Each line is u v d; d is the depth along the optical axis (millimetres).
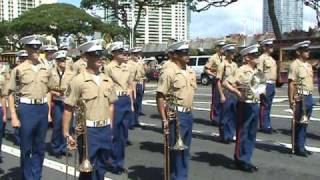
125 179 8000
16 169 8836
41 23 56844
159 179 7980
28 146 7270
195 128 12883
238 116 8367
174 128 6922
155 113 16234
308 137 11453
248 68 8227
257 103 8297
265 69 12086
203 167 8672
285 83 30484
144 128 13094
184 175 7109
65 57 9664
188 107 6957
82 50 6016
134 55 12992
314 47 30688
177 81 6875
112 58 8578
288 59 30391
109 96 6090
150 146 10625
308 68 9469
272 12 34844
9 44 59281
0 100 8164
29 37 7230
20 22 57969
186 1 36719
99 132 6000
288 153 9734
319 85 12359
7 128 13000
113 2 43406
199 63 34938
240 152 8414
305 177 7996
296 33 34750
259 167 8648
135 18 45000
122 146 8406
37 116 7223
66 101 6039
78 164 6270
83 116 5957
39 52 7520
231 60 11016
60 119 9641
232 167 8672
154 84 34000
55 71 9539
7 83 7719
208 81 34188
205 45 49875
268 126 12125
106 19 53875
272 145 10508
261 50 12289
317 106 17531
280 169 8508
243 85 8195
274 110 16547
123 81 8406
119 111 8336
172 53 6973
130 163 9086
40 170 7430
